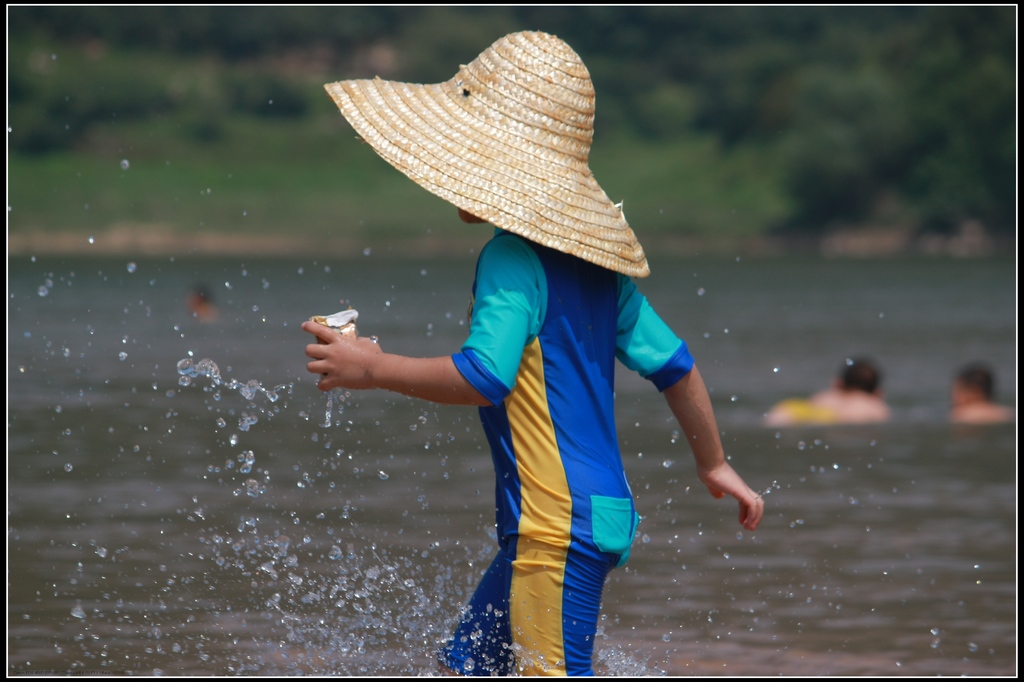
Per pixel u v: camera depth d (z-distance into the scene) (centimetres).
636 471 2505
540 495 1032
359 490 2273
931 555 1888
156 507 2105
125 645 1422
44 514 2044
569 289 1048
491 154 1051
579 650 1043
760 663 1408
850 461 2697
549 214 1031
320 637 1459
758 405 3616
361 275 12900
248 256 18375
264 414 3203
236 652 1394
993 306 8350
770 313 7581
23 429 2894
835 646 1467
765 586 1722
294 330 5794
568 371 1043
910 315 7469
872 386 3400
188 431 2909
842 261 17825
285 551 1823
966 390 3394
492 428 1060
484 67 1093
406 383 1008
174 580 1684
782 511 2189
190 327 5844
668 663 1405
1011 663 1409
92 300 7819
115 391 3603
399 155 1056
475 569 1744
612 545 1039
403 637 1460
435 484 2330
